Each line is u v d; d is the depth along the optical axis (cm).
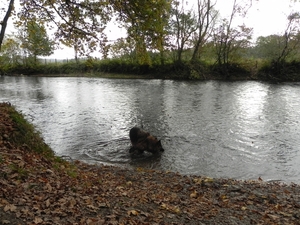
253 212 624
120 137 1415
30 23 1344
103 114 1927
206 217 571
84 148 1251
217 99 2539
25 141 845
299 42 4350
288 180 959
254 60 4812
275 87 3456
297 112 2011
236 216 593
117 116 1870
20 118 941
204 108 2144
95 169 900
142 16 1129
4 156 653
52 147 1255
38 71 5828
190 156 1177
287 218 600
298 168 1061
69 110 2058
